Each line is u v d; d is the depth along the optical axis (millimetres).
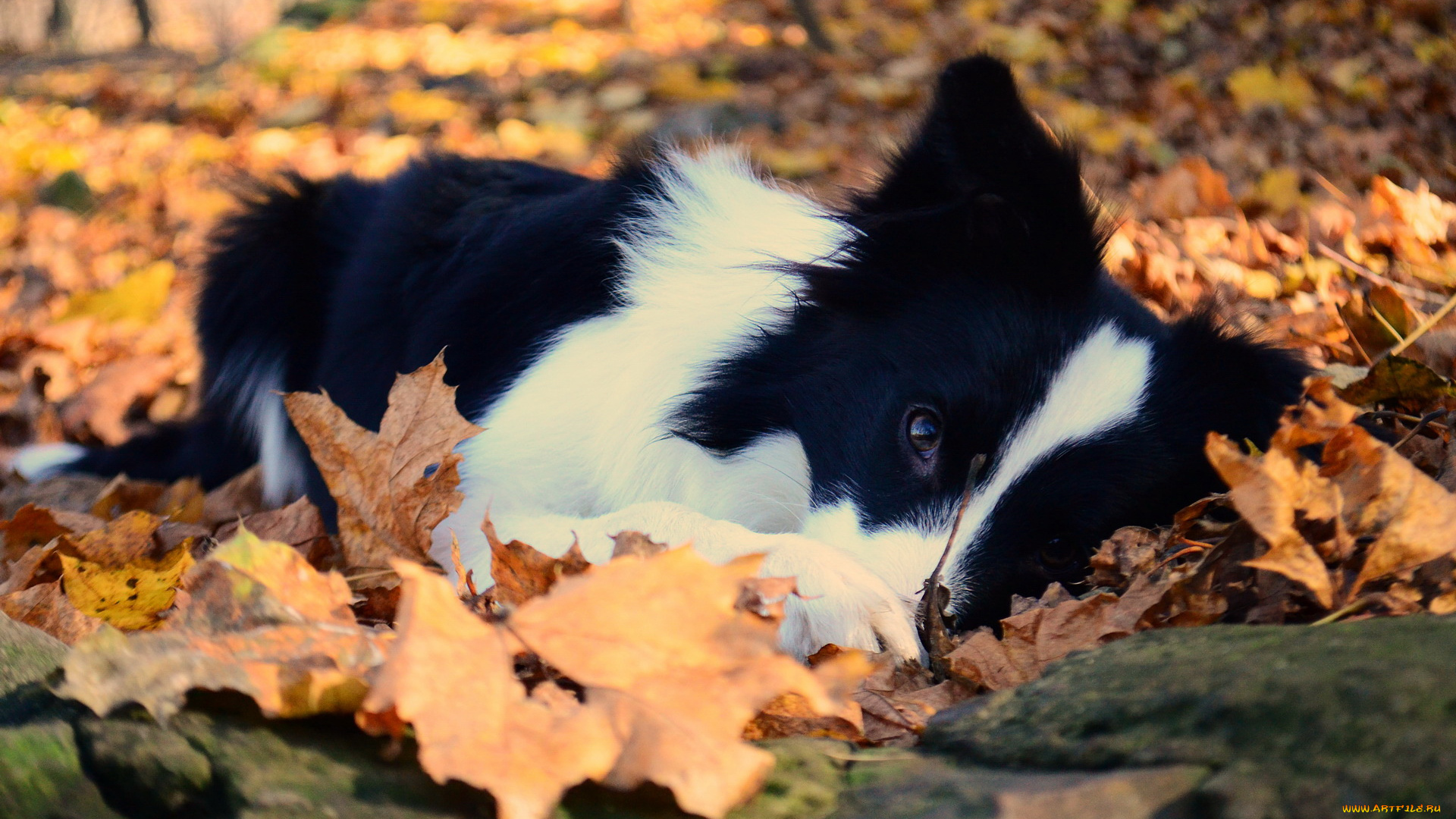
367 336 3490
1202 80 8609
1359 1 9492
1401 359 2418
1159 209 5309
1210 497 2164
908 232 2662
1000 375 2537
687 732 1251
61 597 2041
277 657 1378
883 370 2629
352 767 1269
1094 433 2523
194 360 5105
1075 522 2514
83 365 5574
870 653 2049
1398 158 6875
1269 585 1828
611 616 1392
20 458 4504
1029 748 1345
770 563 2258
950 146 2568
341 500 2262
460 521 2807
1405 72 8422
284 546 1603
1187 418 2598
